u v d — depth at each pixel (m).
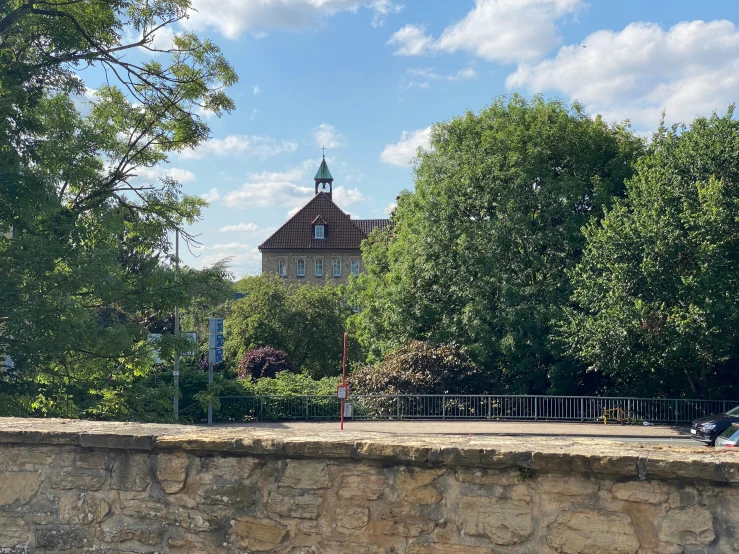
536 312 27.30
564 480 3.46
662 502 3.31
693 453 3.39
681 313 23.17
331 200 84.12
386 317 32.56
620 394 27.86
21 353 13.72
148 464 4.16
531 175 28.36
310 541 3.84
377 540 3.73
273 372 34.59
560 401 25.62
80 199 18.17
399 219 36.97
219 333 24.38
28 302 13.72
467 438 3.99
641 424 25.08
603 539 3.38
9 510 4.39
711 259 23.25
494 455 3.53
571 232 28.02
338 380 28.02
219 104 20.25
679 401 25.19
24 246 13.97
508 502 3.54
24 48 15.60
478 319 28.73
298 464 3.90
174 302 17.47
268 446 3.91
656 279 24.02
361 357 43.69
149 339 17.84
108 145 18.61
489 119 31.19
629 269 24.19
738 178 25.11
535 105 30.92
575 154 29.34
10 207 13.59
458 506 3.62
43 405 15.28
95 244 17.25
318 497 3.85
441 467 3.66
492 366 28.91
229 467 4.02
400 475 3.72
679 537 3.27
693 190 24.88
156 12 17.84
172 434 4.16
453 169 30.70
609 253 24.83
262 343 42.75
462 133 31.61
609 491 3.39
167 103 19.61
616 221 24.88
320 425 24.00
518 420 25.66
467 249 29.31
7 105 13.92
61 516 4.29
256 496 3.95
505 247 28.72
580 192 28.39
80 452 4.30
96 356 16.73
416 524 3.68
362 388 26.70
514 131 29.31
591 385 28.75
